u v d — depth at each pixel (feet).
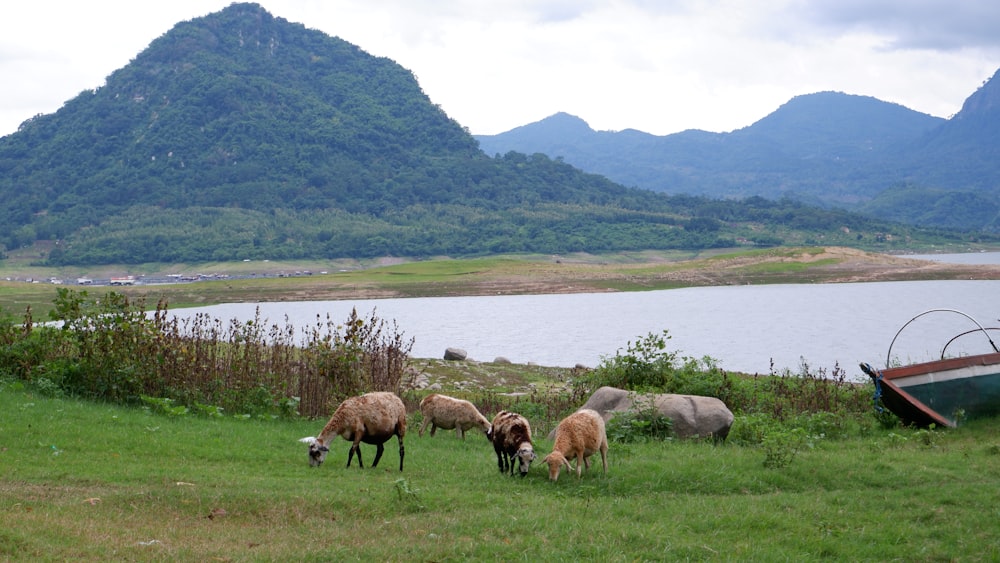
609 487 40.63
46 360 61.93
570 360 146.10
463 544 30.12
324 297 324.80
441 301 313.94
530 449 42.22
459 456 50.37
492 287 350.84
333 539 30.63
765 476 42.57
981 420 60.18
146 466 40.75
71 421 48.98
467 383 96.22
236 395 61.46
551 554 29.35
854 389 81.30
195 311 265.54
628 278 369.71
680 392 69.97
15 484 35.45
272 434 52.49
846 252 399.24
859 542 32.30
